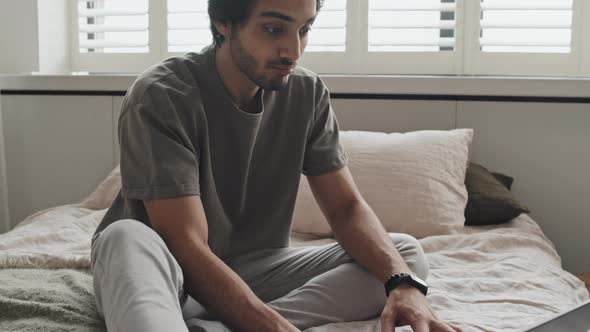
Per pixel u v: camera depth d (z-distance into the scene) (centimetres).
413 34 291
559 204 261
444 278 180
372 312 147
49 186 288
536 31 282
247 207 158
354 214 157
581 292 179
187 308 140
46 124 286
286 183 161
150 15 305
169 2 303
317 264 155
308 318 141
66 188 287
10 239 207
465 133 251
